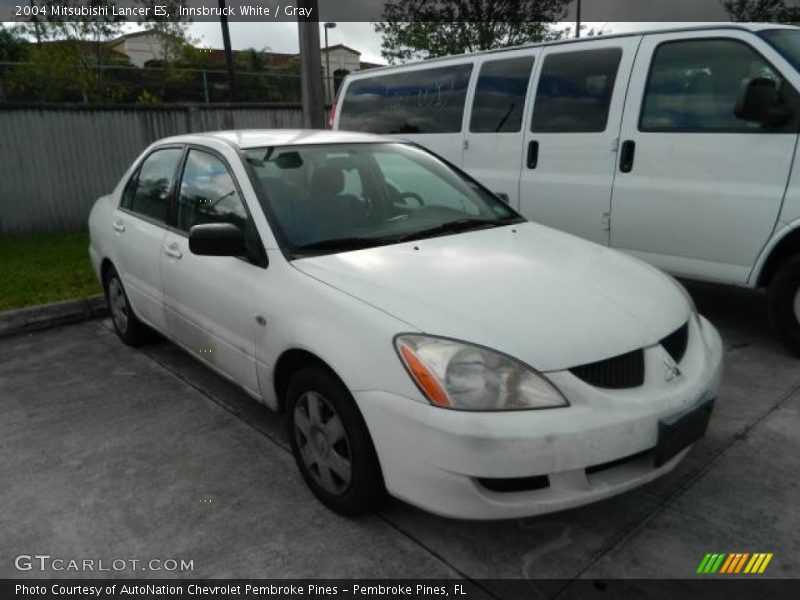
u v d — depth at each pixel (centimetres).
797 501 267
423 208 348
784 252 401
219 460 317
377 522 262
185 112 1034
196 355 366
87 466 315
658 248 448
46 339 500
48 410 377
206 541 257
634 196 450
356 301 248
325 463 266
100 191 959
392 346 227
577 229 492
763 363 400
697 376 248
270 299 282
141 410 372
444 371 217
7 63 1389
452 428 212
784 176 381
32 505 286
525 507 218
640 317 249
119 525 270
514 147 523
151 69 1636
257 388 308
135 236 413
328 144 361
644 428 224
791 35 412
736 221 404
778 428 323
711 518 258
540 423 211
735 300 520
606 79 466
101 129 946
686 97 425
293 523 265
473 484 216
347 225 314
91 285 600
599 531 252
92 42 1445
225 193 331
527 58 521
